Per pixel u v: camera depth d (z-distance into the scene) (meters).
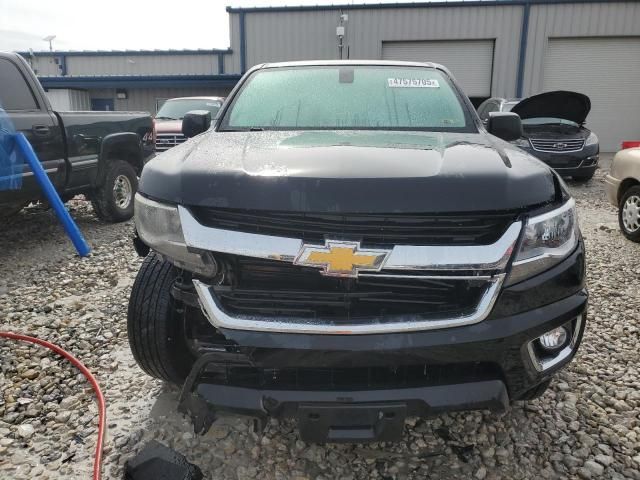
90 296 4.19
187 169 2.06
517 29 19.59
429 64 3.53
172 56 22.53
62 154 5.47
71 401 2.71
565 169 9.66
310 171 1.93
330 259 1.84
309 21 20.52
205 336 2.23
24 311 3.87
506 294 1.89
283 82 3.28
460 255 1.83
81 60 23.34
